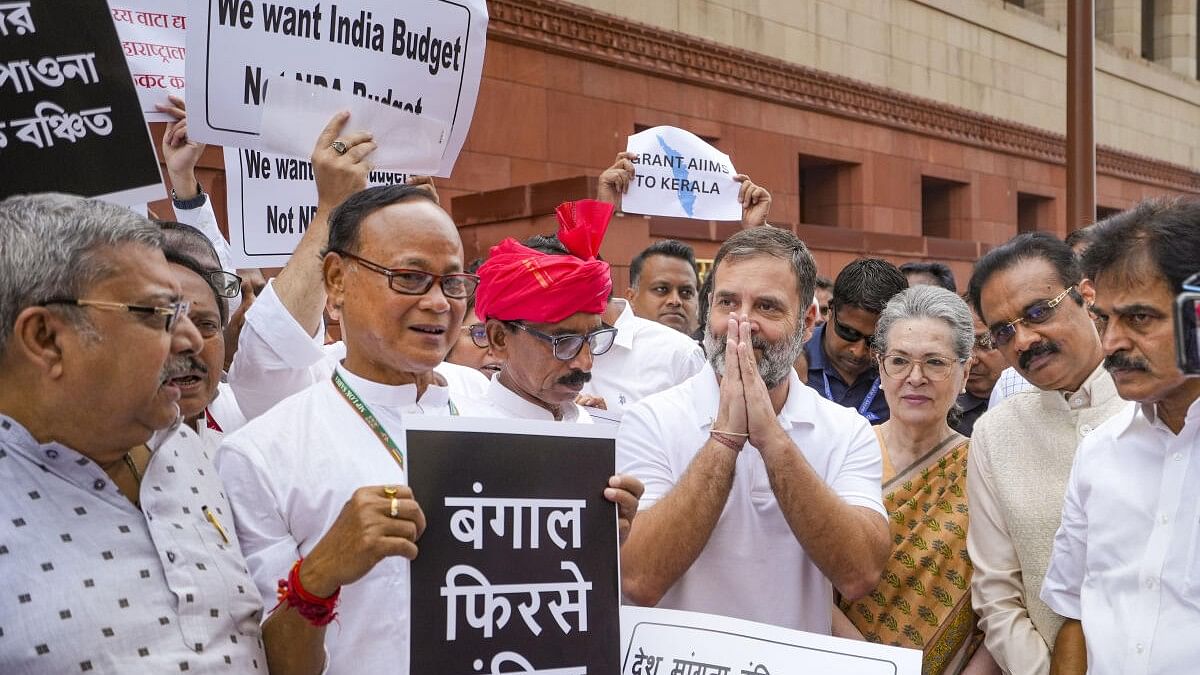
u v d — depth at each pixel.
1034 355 2.74
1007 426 2.82
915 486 2.94
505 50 9.30
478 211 8.61
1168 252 1.97
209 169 7.00
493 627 1.96
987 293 2.83
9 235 1.59
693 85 10.99
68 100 2.30
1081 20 8.91
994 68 15.30
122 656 1.57
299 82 2.79
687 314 5.56
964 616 2.82
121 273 1.61
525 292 2.45
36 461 1.62
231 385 2.72
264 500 2.10
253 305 2.64
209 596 1.72
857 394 4.23
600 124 10.09
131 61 3.22
